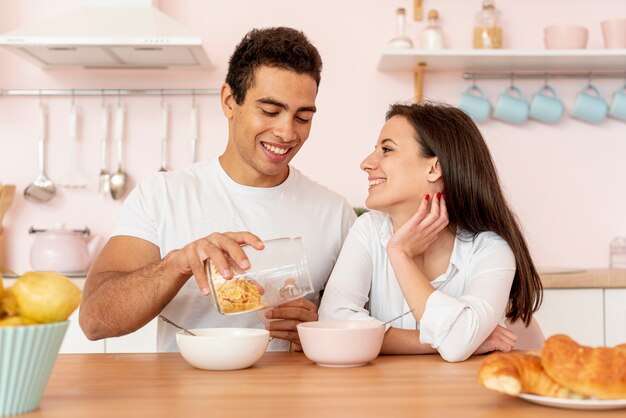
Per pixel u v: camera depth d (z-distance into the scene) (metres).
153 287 1.28
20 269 2.84
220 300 1.12
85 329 1.39
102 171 2.86
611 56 2.59
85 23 2.45
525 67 2.80
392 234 1.50
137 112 2.88
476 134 1.51
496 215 1.49
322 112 2.88
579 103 2.78
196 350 1.06
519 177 2.90
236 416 0.75
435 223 1.36
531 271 1.52
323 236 1.72
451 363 1.18
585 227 2.91
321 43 2.88
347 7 2.89
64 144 2.87
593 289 2.43
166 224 1.63
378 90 2.88
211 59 2.88
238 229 1.65
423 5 2.89
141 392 0.89
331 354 1.09
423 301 1.29
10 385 0.74
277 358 1.21
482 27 2.68
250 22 2.88
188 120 2.89
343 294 1.47
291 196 1.71
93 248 2.72
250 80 1.50
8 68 2.85
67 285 0.78
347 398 0.85
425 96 2.88
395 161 1.46
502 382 0.77
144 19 2.49
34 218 2.85
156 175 1.70
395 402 0.83
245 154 1.57
